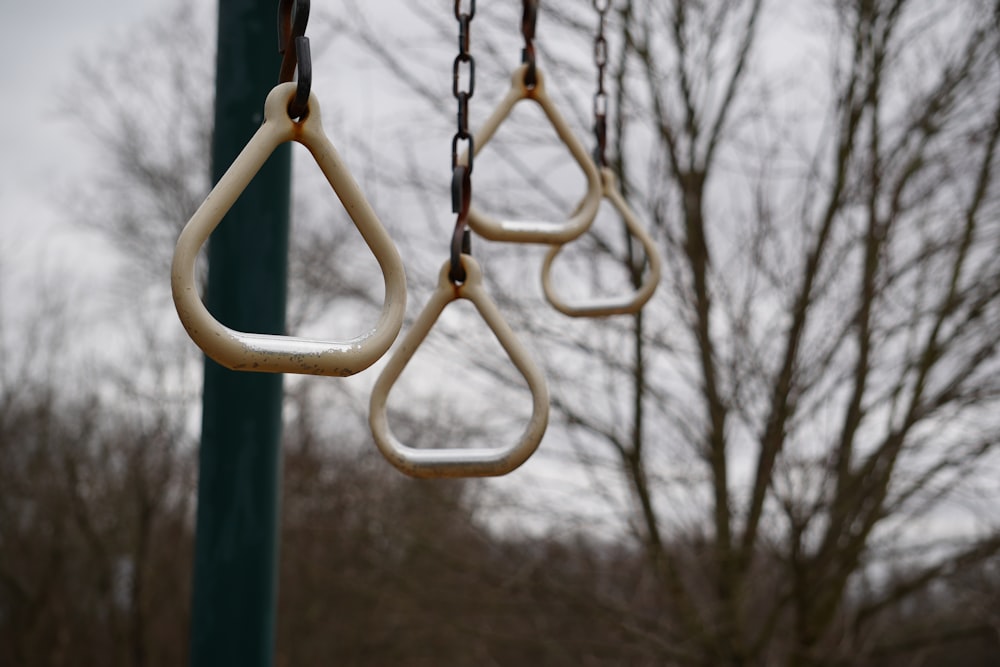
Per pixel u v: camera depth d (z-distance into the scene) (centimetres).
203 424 209
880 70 511
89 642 1224
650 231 538
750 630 603
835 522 498
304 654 889
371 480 674
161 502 1097
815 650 530
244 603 204
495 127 179
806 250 508
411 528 589
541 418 150
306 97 114
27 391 1184
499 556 590
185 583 1119
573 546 577
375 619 791
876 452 483
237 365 113
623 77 532
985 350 470
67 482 1123
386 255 122
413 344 153
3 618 1184
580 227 191
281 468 214
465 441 567
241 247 207
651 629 555
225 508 206
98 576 1153
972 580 513
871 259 495
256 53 210
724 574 536
